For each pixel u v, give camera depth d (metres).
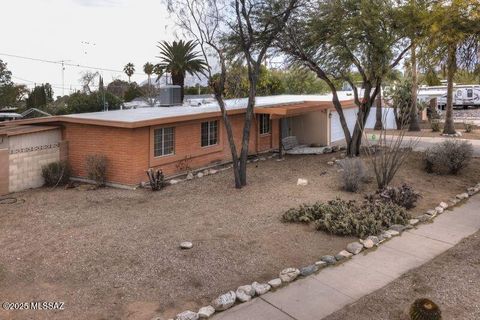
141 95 53.62
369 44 16.56
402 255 8.35
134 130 14.70
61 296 6.83
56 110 43.19
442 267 7.73
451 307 6.29
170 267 7.84
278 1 14.97
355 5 16.31
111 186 15.16
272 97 27.30
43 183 15.41
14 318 6.18
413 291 6.85
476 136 26.02
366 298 6.67
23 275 7.61
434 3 15.87
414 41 16.62
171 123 16.22
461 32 14.27
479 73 15.97
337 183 14.35
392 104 30.44
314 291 6.94
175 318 6.08
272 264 7.97
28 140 14.82
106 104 40.69
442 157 15.68
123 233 9.75
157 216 11.15
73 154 16.12
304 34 17.11
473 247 8.68
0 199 13.32
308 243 8.96
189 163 17.34
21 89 62.84
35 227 10.36
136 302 6.62
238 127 19.98
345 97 27.75
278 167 17.84
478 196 12.90
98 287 7.11
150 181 14.33
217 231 9.81
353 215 9.91
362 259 8.18
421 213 11.07
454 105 51.28
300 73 21.08
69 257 8.36
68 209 12.02
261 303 6.58
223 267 7.84
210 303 6.54
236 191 13.79
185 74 36.78
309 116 24.34
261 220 10.57
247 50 14.73
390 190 11.73
